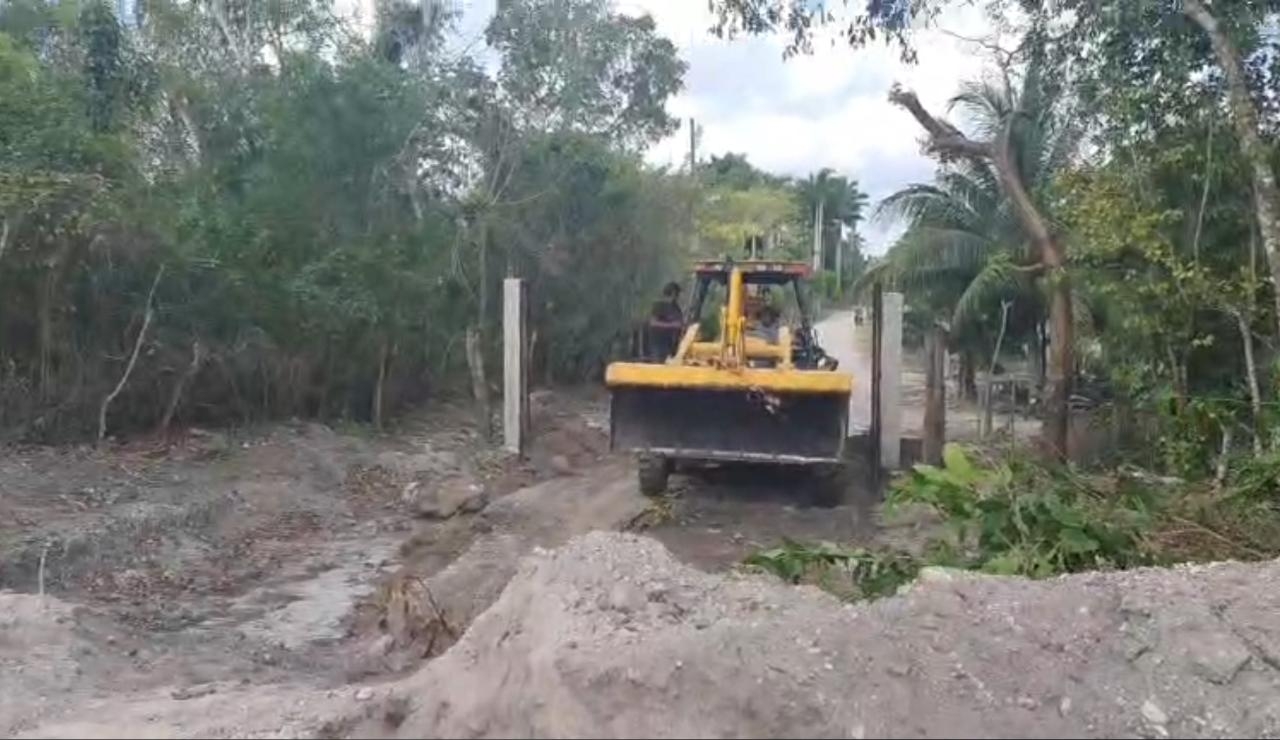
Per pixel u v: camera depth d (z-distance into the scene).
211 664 7.83
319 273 17.73
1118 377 13.32
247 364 17.11
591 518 12.27
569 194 25.52
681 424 12.01
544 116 24.73
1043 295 17.88
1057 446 13.39
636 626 5.11
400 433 19.20
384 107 19.50
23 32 18.12
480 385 19.45
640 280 28.05
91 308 14.80
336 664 8.05
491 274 23.83
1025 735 4.62
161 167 18.39
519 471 15.83
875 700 4.66
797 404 11.75
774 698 4.59
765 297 14.49
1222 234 12.30
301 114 19.16
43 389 14.48
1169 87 11.83
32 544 10.13
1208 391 12.82
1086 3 11.91
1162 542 8.38
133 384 15.41
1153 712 4.83
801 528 11.55
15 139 14.03
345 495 14.38
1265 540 8.50
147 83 18.20
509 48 24.36
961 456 7.99
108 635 8.32
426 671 5.53
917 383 29.52
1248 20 11.04
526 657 5.01
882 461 13.23
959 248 23.19
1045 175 16.70
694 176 32.47
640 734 4.50
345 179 19.28
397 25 23.92
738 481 13.26
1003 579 5.68
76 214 13.55
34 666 7.04
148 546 11.15
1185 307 12.23
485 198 23.23
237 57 22.36
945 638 5.05
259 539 12.18
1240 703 4.94
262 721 5.57
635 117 26.84
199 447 15.22
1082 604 5.39
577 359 28.91
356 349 19.00
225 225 16.08
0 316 14.03
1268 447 10.40
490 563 10.27
